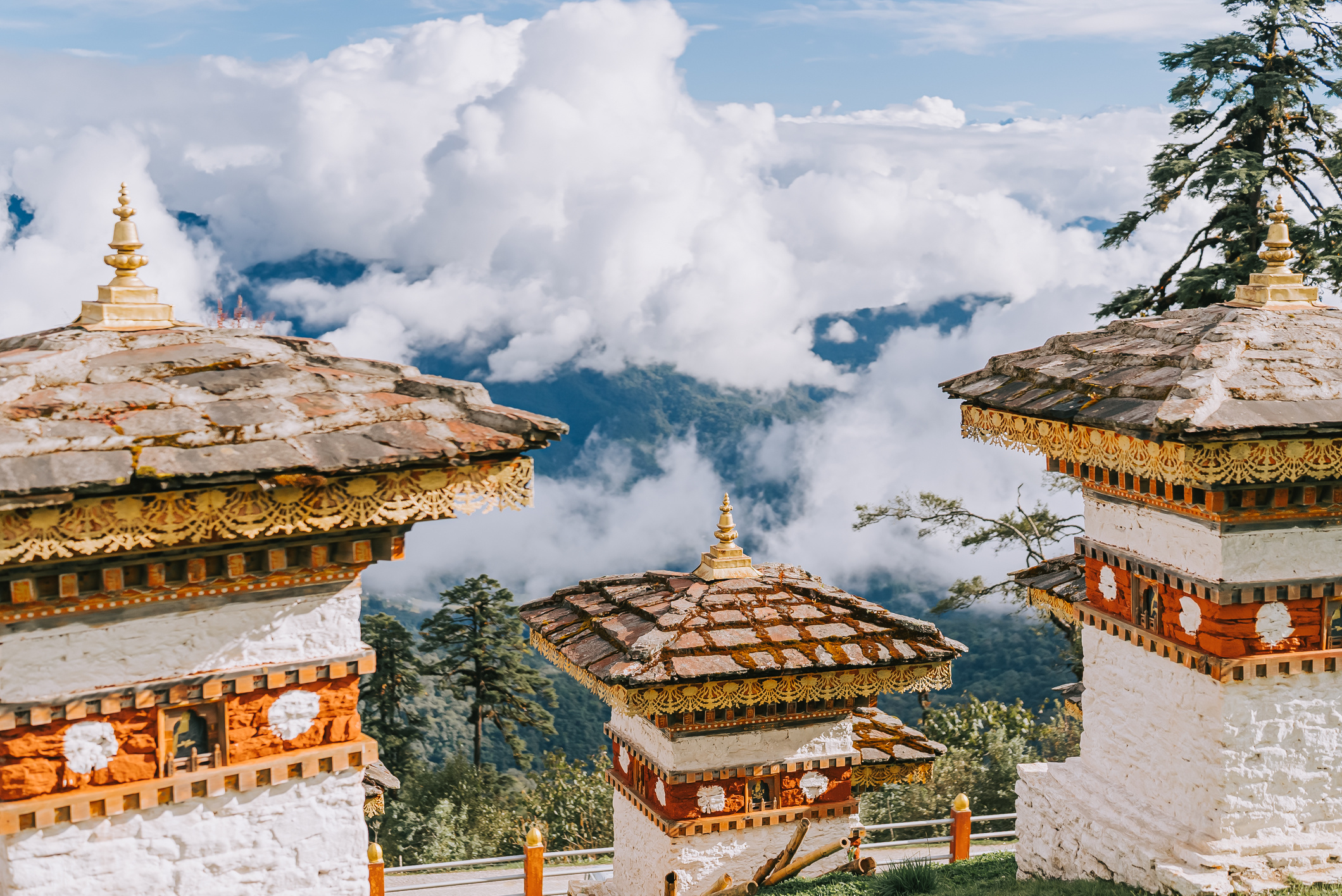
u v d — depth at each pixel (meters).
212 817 7.48
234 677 7.43
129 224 8.05
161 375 7.27
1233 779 10.33
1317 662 10.29
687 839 12.47
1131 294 29.94
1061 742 29.59
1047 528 33.03
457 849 29.73
